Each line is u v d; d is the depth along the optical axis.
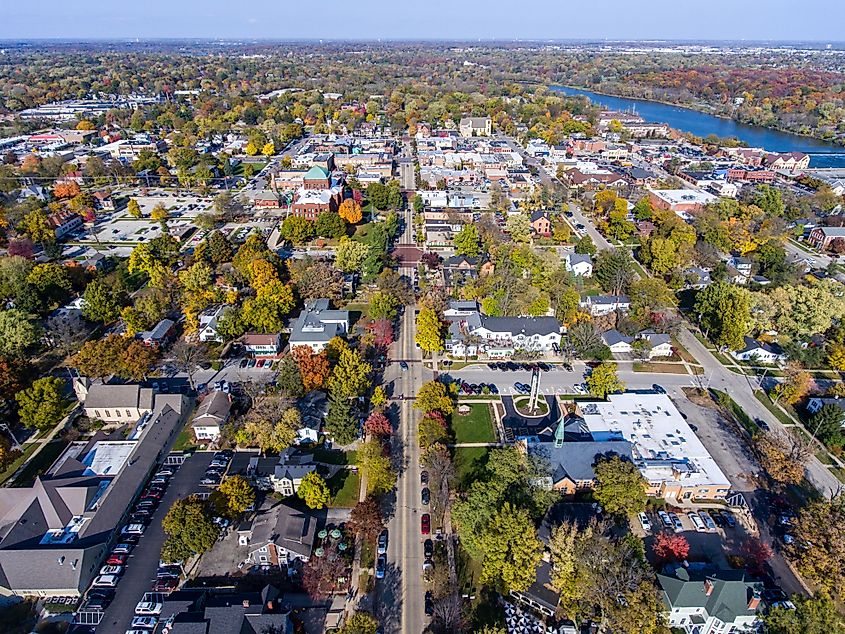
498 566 80.69
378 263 171.75
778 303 148.12
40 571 81.06
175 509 88.00
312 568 82.25
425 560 87.38
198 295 154.62
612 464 94.69
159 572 84.94
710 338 151.25
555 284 161.12
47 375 131.88
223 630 71.44
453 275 173.62
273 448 106.56
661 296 158.38
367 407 121.06
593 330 139.25
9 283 152.38
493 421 117.62
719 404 125.25
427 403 113.94
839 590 77.56
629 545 83.06
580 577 78.19
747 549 90.56
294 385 117.81
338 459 107.00
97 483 98.56
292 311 157.88
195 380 129.75
